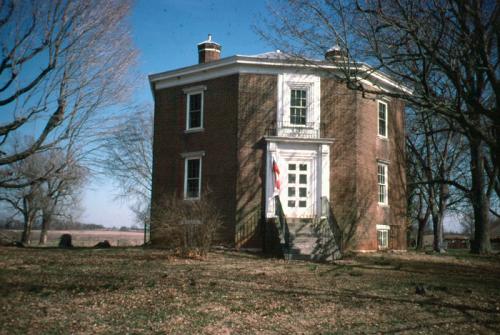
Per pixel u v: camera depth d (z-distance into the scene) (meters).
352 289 10.81
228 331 7.23
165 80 23.89
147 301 9.03
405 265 16.48
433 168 31.84
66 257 16.78
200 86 22.59
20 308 8.25
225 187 21.20
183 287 10.50
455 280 12.95
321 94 21.69
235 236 20.48
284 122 21.33
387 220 23.11
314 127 21.42
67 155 17.91
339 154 21.44
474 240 24.34
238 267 14.29
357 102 21.89
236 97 21.44
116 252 19.08
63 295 9.44
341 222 21.00
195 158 22.41
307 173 21.16
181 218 17.81
